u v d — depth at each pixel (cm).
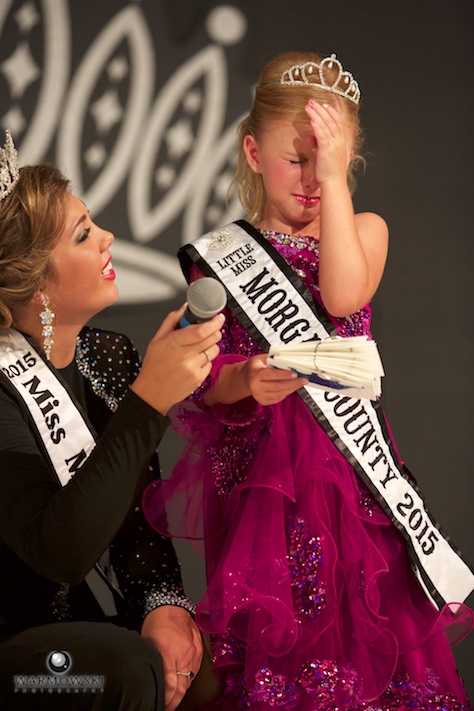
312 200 344
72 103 597
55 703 300
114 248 599
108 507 289
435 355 608
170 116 604
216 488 344
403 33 614
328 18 610
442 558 336
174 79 604
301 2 608
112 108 600
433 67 615
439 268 613
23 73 595
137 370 386
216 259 346
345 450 328
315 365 274
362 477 328
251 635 315
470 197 617
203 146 606
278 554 314
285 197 345
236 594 313
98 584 550
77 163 598
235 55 607
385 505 329
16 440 320
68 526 288
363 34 612
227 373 322
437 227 615
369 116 612
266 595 309
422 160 615
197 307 277
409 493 336
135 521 365
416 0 614
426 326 611
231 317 345
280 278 340
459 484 598
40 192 337
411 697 315
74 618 349
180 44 604
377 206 612
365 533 322
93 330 382
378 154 613
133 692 299
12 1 593
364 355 272
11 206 338
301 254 348
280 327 334
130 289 600
